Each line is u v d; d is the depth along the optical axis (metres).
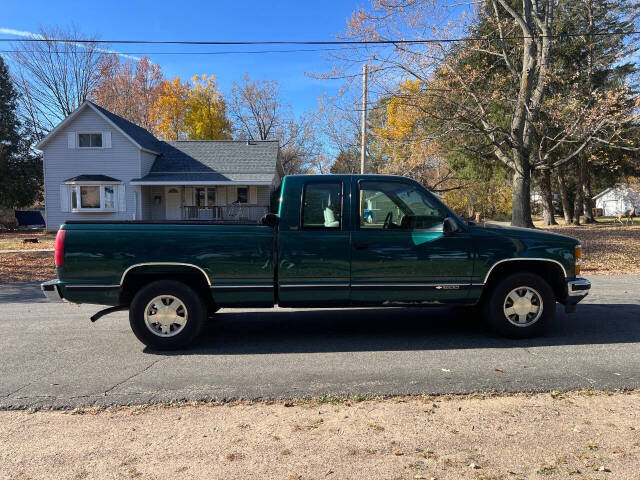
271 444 3.29
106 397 4.12
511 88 18.28
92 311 7.98
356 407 3.87
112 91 41.66
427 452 3.15
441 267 5.50
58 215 25.81
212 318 7.07
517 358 5.05
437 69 15.67
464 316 7.08
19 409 3.91
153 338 5.41
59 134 25.52
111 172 25.69
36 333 6.39
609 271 12.16
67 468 3.01
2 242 21.30
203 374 4.68
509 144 16.75
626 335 5.92
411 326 6.51
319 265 5.42
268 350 5.47
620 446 3.20
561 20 20.67
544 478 2.85
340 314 7.29
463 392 4.13
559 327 6.33
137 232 5.31
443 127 16.20
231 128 47.72
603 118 14.92
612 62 19.14
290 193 5.46
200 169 27.17
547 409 3.78
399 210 5.61
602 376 4.48
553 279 5.87
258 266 5.39
